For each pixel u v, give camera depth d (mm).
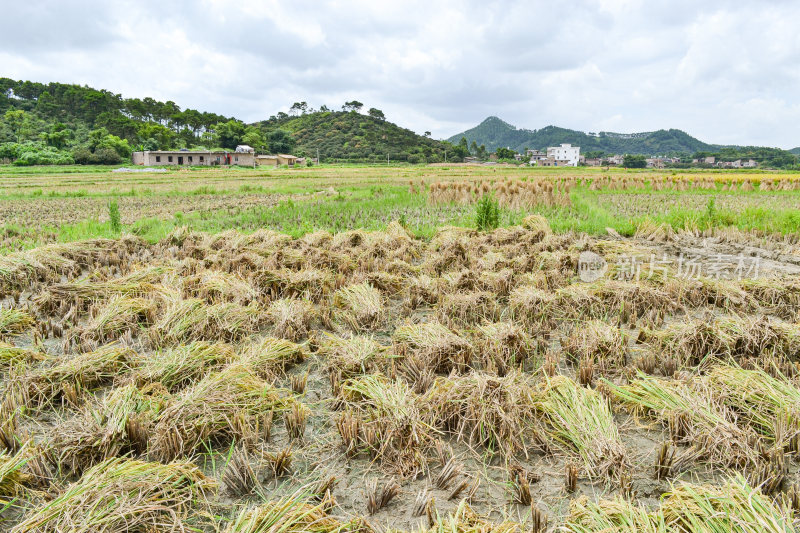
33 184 38344
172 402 3703
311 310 6262
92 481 2738
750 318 5258
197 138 143250
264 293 7164
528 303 6188
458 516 2631
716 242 11508
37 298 6633
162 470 2926
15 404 3896
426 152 147750
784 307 6156
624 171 79000
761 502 2580
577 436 3396
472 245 10453
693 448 3307
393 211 17984
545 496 3037
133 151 100062
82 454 3240
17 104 141125
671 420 3613
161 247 11219
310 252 9750
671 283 7023
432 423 3627
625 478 3020
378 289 7117
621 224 13391
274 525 2510
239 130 134125
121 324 5719
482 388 3740
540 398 3926
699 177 36594
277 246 10484
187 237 11680
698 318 6184
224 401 3742
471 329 5789
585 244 9891
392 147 150375
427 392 3961
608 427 3445
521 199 18484
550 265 8492
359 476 3279
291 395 4301
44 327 5699
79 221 16844
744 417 3697
